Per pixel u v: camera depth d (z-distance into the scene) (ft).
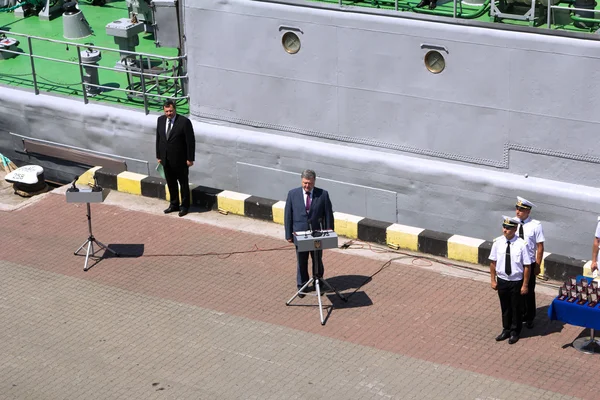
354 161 46.11
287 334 37.22
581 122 40.40
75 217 48.78
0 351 36.76
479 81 41.96
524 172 42.65
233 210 48.24
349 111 45.80
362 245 44.55
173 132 46.52
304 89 46.60
